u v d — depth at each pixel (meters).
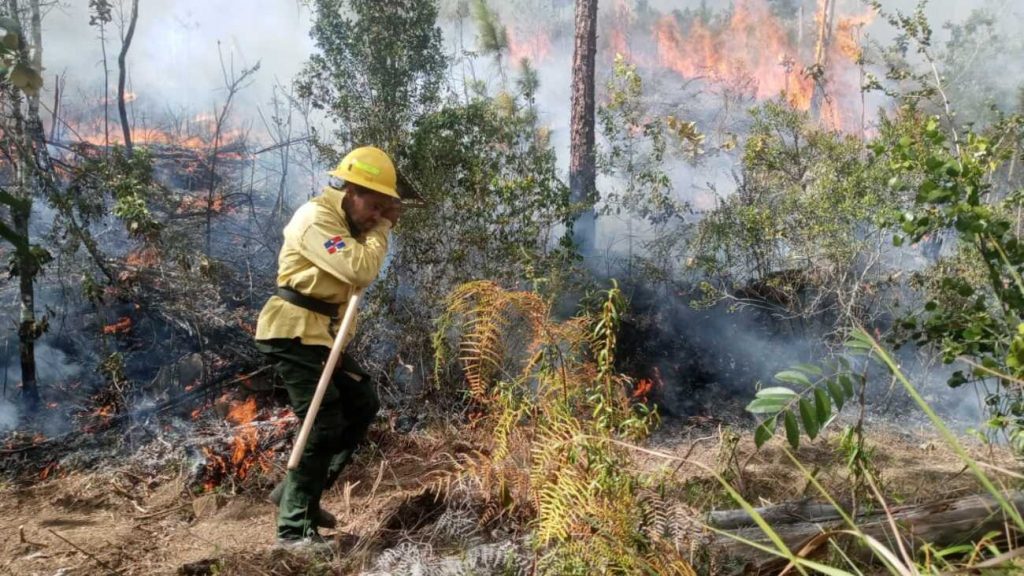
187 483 4.59
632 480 2.52
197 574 3.45
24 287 5.36
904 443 5.25
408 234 5.60
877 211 5.84
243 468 4.70
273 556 3.50
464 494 3.46
